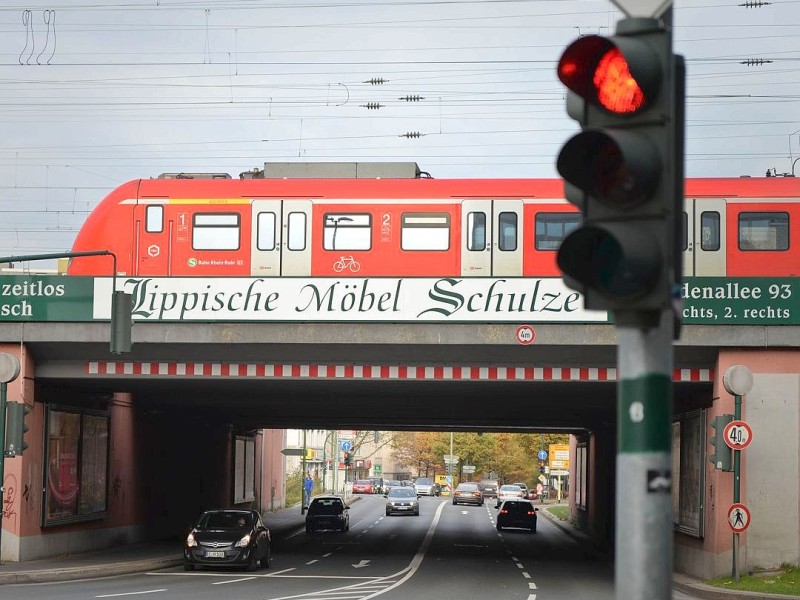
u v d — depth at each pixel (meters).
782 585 26.20
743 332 28.64
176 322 29.84
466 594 24.88
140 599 21.91
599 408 41.91
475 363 29.95
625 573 5.59
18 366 29.38
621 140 5.54
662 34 5.73
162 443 45.44
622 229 5.61
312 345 29.88
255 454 64.75
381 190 31.14
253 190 31.58
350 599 22.92
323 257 31.06
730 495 28.61
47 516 32.78
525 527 57.59
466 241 30.67
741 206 30.36
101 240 31.78
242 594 23.55
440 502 96.31
